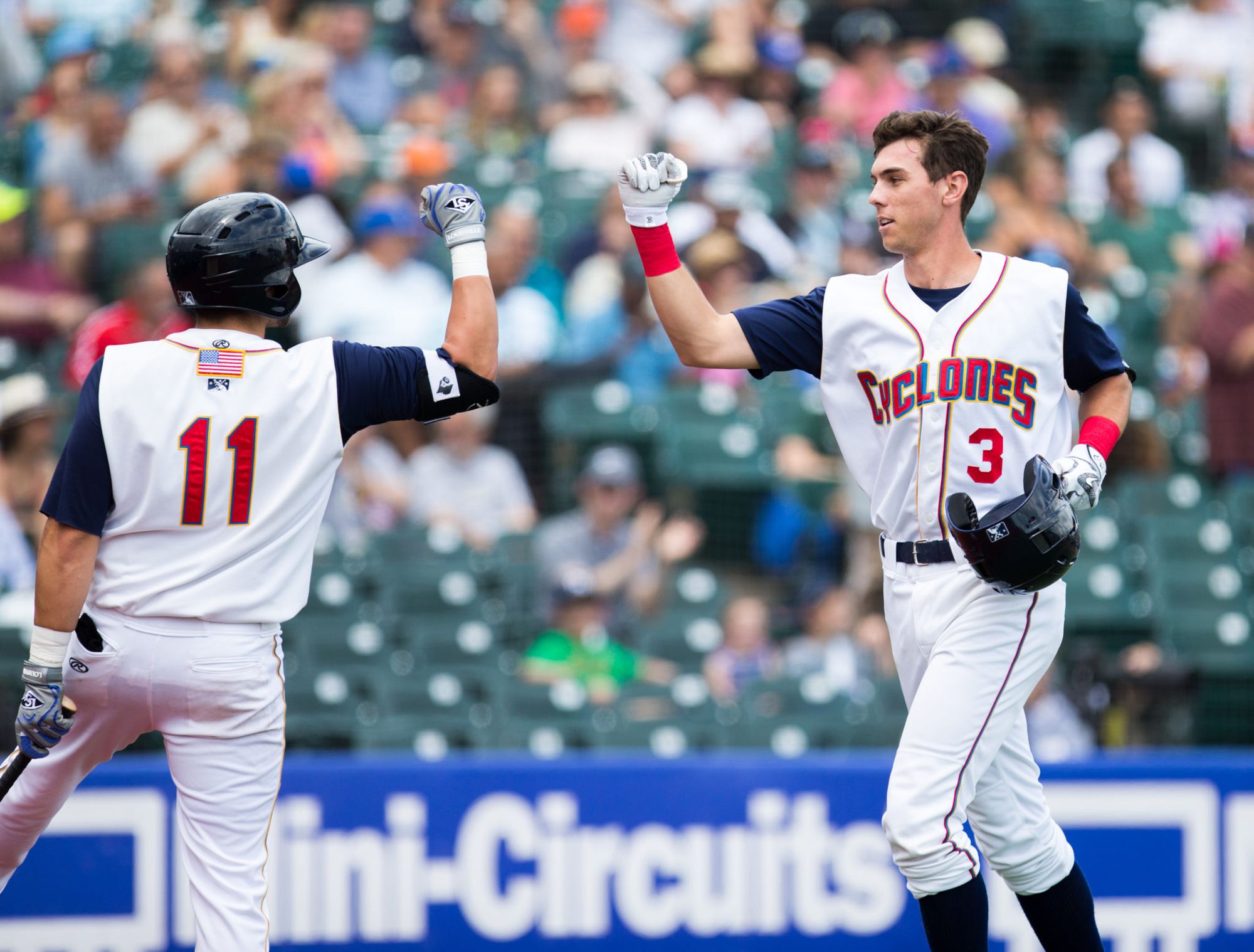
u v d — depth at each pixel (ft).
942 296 33.27
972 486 32.83
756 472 83.15
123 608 31.42
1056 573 31.89
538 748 65.98
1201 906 56.29
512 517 80.12
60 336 84.28
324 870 54.24
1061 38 120.88
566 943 54.95
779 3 120.57
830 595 73.56
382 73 105.81
